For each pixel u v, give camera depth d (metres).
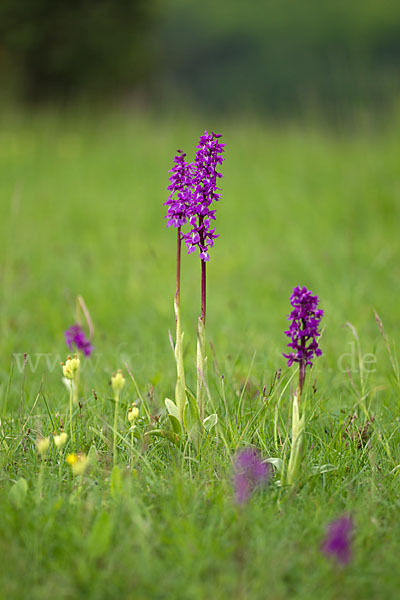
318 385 4.32
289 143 15.07
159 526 2.66
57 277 7.64
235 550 2.54
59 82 24.28
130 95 24.95
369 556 2.56
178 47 44.00
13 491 2.82
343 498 2.96
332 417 3.83
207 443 3.22
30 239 9.35
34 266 8.05
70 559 2.48
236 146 15.15
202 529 2.70
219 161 3.08
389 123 13.62
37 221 10.34
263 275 7.75
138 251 8.78
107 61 24.14
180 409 3.27
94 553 2.45
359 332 5.49
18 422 3.58
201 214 3.11
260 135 15.79
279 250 8.64
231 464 3.09
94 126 17.91
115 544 2.56
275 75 40.53
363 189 10.98
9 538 2.57
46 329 5.93
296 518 2.79
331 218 9.98
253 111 17.77
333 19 47.66
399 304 6.43
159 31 27.89
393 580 2.43
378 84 13.88
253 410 3.64
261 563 2.45
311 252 8.41
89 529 2.64
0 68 24.02
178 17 49.72
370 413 3.82
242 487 2.82
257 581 2.38
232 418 3.62
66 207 11.14
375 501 2.92
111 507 2.80
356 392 3.97
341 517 2.67
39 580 2.42
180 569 2.44
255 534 2.63
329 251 8.34
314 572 2.46
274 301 6.81
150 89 25.62
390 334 5.55
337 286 6.89
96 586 2.35
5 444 3.38
